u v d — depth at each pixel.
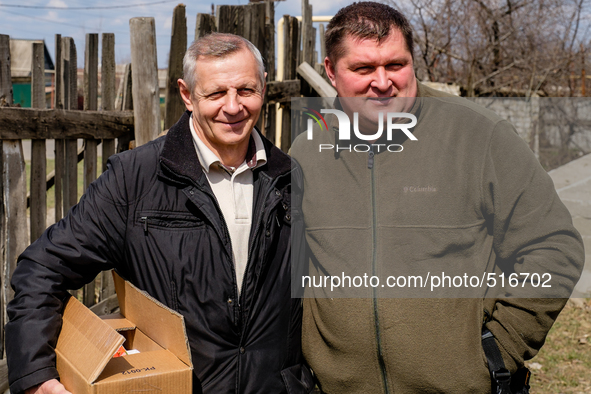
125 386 1.31
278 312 1.69
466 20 10.31
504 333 1.57
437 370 1.56
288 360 1.73
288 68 4.36
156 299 1.58
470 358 1.56
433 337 1.57
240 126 1.64
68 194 3.07
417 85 1.72
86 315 1.49
